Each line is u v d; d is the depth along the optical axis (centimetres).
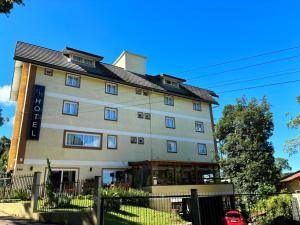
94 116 2345
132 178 2359
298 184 2689
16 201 1499
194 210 963
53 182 1376
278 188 2603
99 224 912
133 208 1641
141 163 2278
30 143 1956
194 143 3011
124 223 1223
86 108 2317
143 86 2698
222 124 2781
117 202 1507
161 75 3025
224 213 1577
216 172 2722
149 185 2089
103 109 2420
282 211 1767
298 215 1455
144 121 2677
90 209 980
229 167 2589
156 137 2712
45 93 2127
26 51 2181
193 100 3178
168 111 2905
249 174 2420
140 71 2998
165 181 2359
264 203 1942
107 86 2512
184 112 3050
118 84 2586
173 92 2956
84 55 2434
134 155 2492
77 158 2148
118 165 2356
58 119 2138
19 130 2103
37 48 2323
